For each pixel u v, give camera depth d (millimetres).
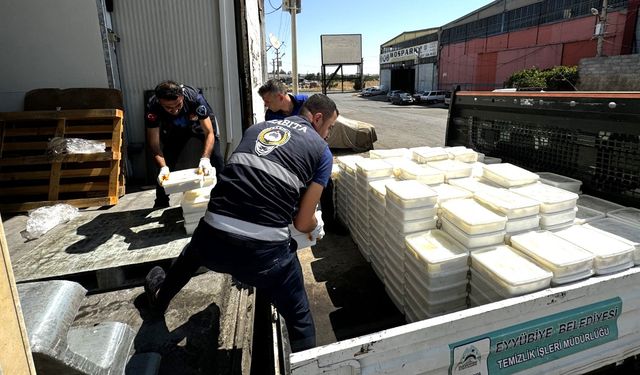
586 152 2428
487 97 3363
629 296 1646
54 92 4191
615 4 19391
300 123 1795
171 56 4797
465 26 31938
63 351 1166
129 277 2451
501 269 1588
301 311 1783
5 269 811
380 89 46312
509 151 3145
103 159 3721
